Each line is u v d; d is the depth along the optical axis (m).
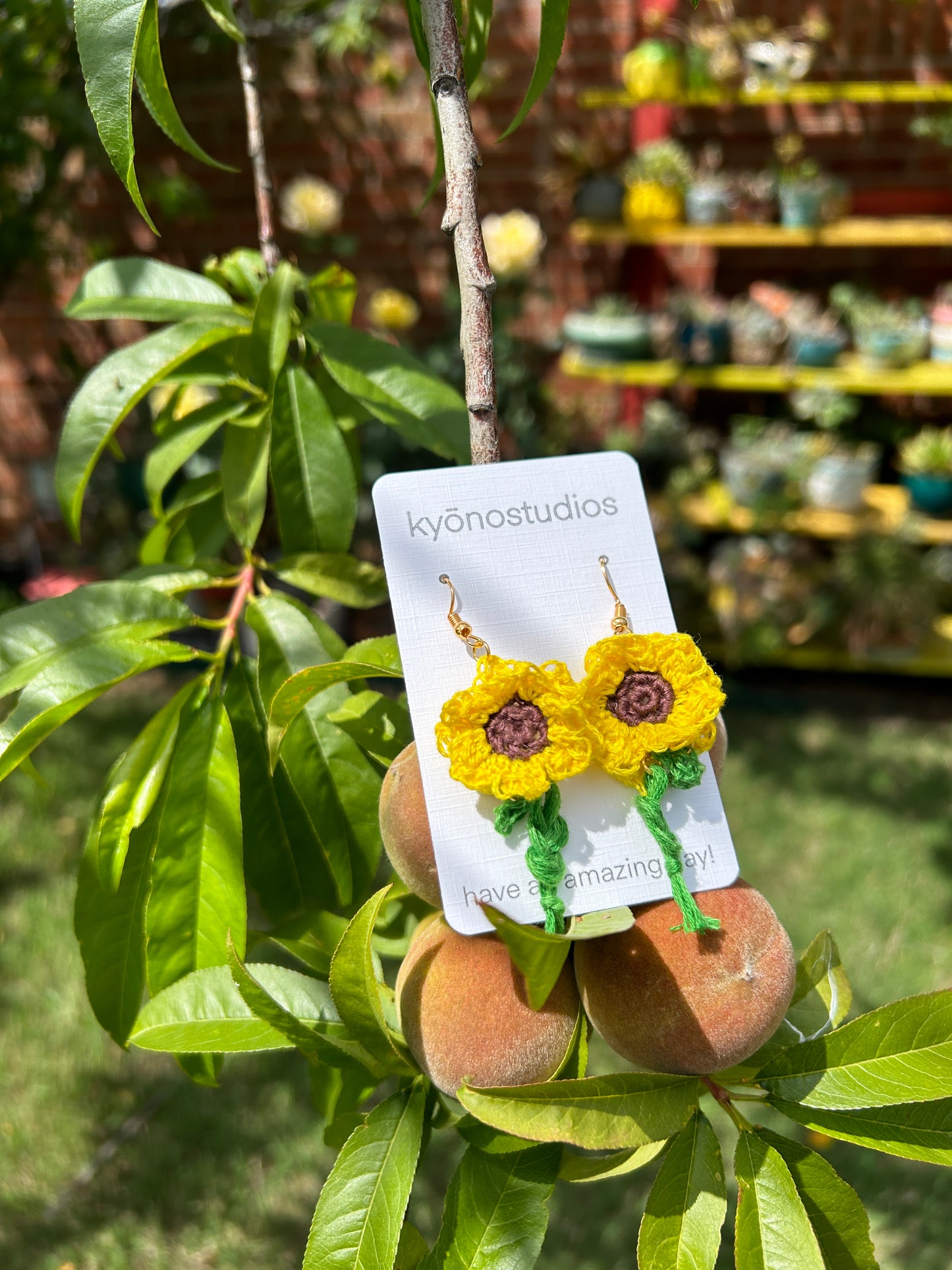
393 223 1.30
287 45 1.22
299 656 0.28
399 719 0.28
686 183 1.18
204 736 0.27
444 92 0.23
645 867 0.20
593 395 1.35
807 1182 0.20
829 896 0.93
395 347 0.32
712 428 1.39
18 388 1.39
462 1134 0.22
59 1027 0.79
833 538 1.34
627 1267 0.64
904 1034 0.20
